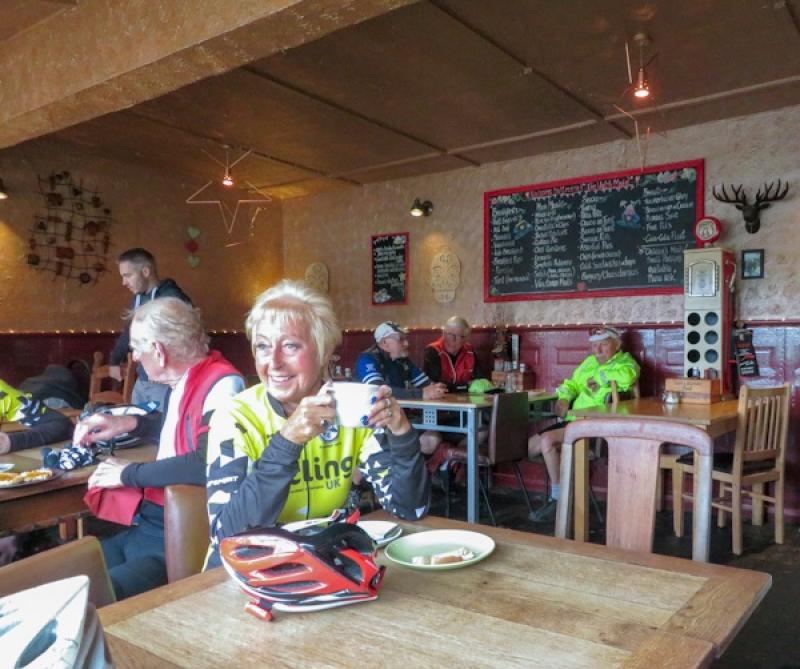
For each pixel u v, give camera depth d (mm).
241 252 6602
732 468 3752
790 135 4355
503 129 4734
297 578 990
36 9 3268
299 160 5504
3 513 1764
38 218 5125
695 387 4168
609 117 4508
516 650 874
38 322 5137
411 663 844
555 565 1202
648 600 1034
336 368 6172
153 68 2955
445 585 1108
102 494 1863
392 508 1533
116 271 5613
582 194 5164
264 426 1483
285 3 2432
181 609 1023
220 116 4445
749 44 3438
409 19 3141
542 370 5348
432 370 5191
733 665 2424
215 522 1335
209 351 2080
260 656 870
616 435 1677
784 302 4406
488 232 5613
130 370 4066
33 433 2377
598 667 825
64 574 994
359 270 6426
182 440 1877
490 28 3248
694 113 4457
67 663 542
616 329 4969
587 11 3096
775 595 3068
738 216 4559
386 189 6227
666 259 4824
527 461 5078
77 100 3346
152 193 5863
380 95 4078
